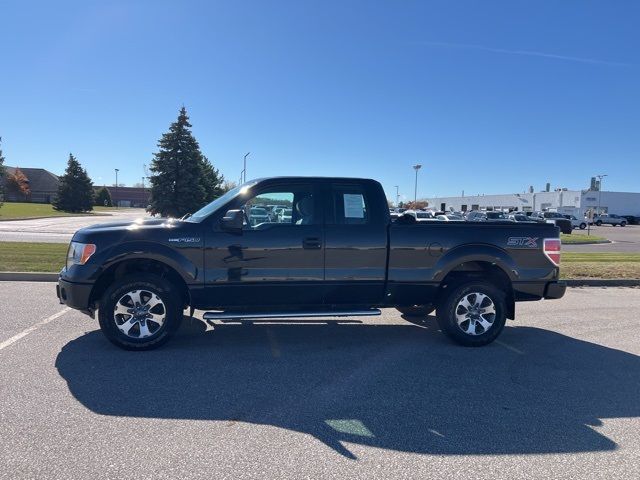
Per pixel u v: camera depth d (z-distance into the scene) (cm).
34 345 594
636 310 892
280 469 331
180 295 596
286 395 461
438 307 643
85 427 384
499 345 654
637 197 7256
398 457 351
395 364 561
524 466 342
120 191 12588
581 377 528
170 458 341
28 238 2003
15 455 340
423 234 625
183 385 479
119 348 588
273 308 614
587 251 2308
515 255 645
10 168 9806
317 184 615
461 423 409
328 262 606
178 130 3722
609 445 375
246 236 591
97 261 568
